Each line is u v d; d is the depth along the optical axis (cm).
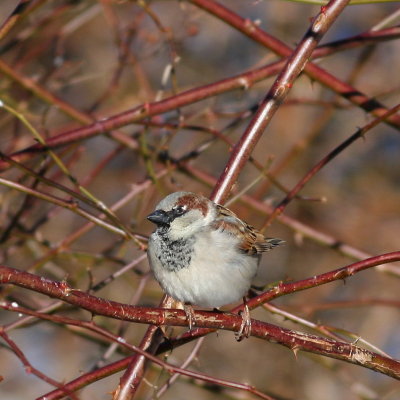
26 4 805
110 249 1059
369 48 1052
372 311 1522
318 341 617
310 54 723
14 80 966
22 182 998
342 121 1614
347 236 1581
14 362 1416
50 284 535
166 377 1033
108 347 985
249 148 744
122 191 1628
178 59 928
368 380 1368
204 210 734
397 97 1488
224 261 712
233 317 620
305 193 1587
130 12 1306
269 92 736
